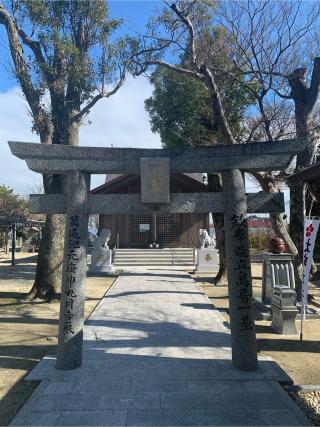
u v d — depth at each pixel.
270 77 10.23
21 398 4.62
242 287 5.42
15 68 11.02
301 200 10.82
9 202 32.28
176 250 22.36
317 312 9.15
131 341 6.98
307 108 10.57
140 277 16.47
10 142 5.43
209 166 5.52
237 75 11.27
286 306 7.66
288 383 5.05
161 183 5.42
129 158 5.55
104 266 18.25
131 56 11.40
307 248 7.06
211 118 15.59
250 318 5.41
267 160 5.45
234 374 5.24
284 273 9.36
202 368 5.50
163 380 5.05
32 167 5.48
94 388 4.77
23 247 35.41
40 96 11.12
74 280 5.43
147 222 25.59
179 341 7.00
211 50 11.34
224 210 5.55
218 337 7.30
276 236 10.05
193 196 5.57
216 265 18.30
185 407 4.29
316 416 4.23
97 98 11.42
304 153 10.58
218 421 4.00
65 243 5.50
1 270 19.06
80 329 5.48
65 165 5.52
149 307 10.19
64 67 11.30
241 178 5.53
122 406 4.30
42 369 5.39
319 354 6.45
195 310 9.85
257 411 4.21
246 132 13.31
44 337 7.30
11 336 7.36
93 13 11.09
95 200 5.60
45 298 10.80
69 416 4.08
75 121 11.49
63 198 5.62
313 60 10.73
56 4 10.91
